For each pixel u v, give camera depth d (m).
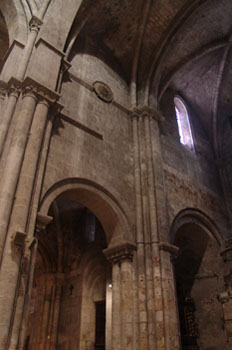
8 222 7.52
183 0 14.26
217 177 18.77
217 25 16.03
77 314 15.89
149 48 15.45
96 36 14.80
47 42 10.76
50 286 17.72
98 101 12.99
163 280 10.28
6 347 6.40
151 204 11.77
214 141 19.88
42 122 9.31
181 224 13.61
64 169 10.05
